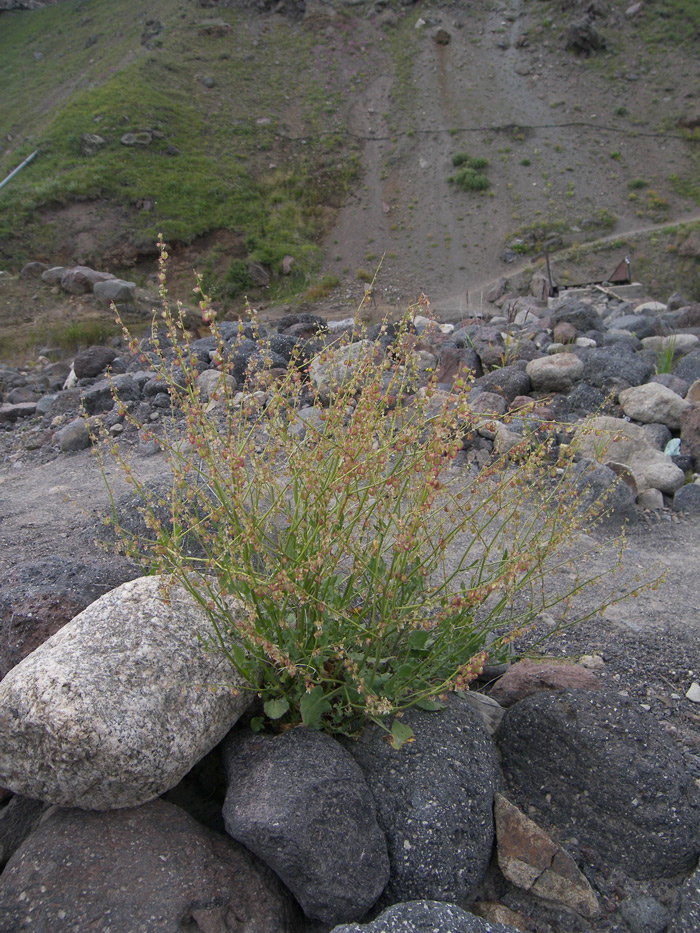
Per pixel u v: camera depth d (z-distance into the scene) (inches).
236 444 100.3
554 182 1819.6
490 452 233.6
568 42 2349.9
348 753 93.7
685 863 90.9
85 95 1968.5
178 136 1882.4
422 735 96.8
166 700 89.6
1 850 93.3
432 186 1840.6
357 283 1454.2
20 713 84.0
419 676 97.7
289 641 95.7
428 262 1550.2
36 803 98.1
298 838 81.9
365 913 85.0
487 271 1510.8
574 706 102.0
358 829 85.2
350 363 107.7
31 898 79.9
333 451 99.1
